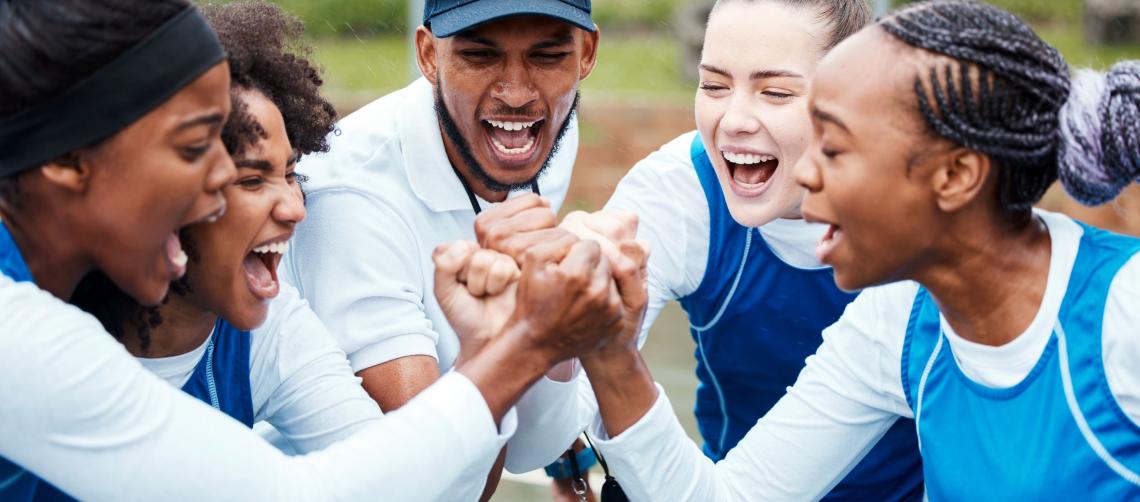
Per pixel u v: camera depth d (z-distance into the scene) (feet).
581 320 5.02
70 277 4.92
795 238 7.55
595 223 5.63
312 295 7.04
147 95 4.52
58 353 4.46
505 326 5.13
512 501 12.33
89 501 4.69
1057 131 4.87
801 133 7.08
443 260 5.32
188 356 5.79
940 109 4.73
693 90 31.60
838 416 6.15
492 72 7.24
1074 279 5.07
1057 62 4.90
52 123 4.50
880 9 16.52
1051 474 5.08
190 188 4.68
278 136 5.72
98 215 4.65
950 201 4.88
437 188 7.35
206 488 4.66
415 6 20.74
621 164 28.02
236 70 5.67
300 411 6.27
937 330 5.69
